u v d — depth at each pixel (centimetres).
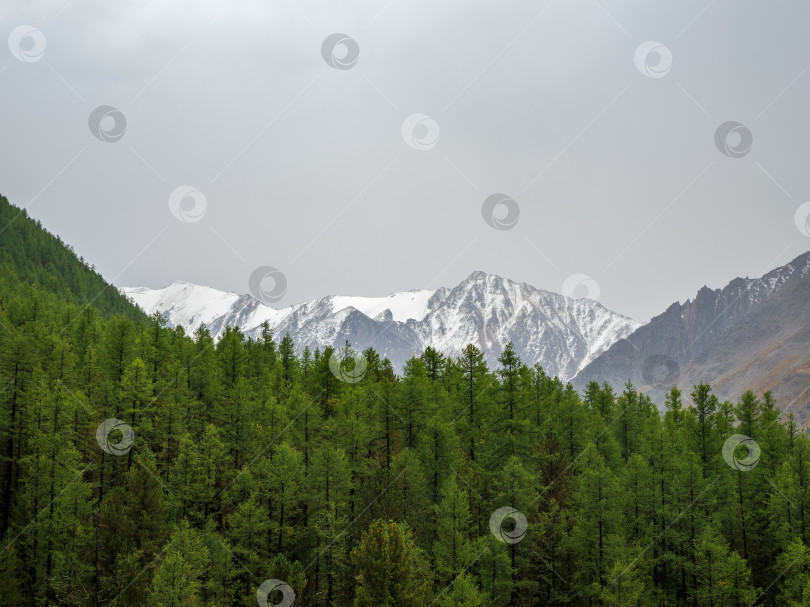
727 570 5859
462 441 7444
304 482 6088
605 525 6003
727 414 8450
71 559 5306
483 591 5619
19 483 6625
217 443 6350
